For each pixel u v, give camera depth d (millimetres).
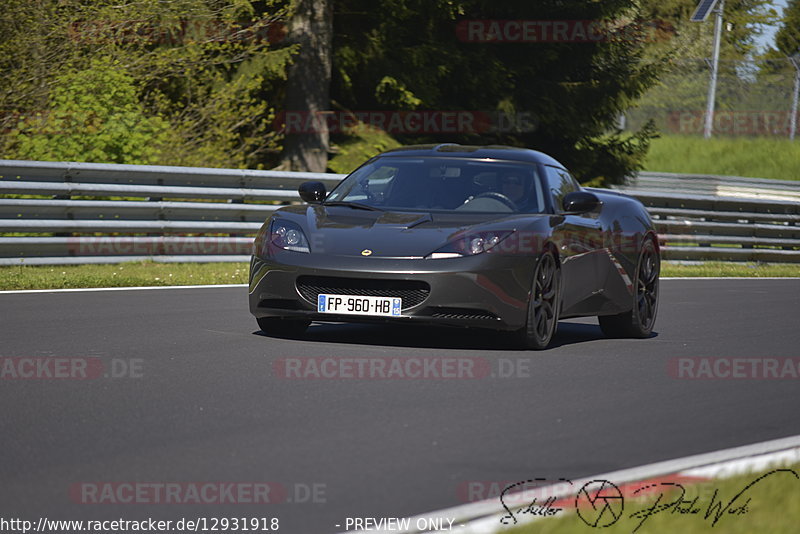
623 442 18125
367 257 26531
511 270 26750
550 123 90438
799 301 45469
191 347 26812
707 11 186125
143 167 47312
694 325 36000
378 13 83375
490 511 13750
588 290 30234
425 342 28562
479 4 88438
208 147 67000
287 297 27047
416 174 30141
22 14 62031
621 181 99625
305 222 28078
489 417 19719
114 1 64750
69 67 63781
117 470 15547
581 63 92938
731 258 66438
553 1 90250
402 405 20531
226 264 49188
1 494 14234
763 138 190375
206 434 17875
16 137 59875
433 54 83812
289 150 79875
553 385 23172
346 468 15828
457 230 27281
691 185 158250
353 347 27281
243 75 74688
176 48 68875
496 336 29312
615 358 27469
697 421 20188
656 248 33812
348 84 82188
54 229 43812
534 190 29672
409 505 13984
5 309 33375
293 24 78750
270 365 24438
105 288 39969
